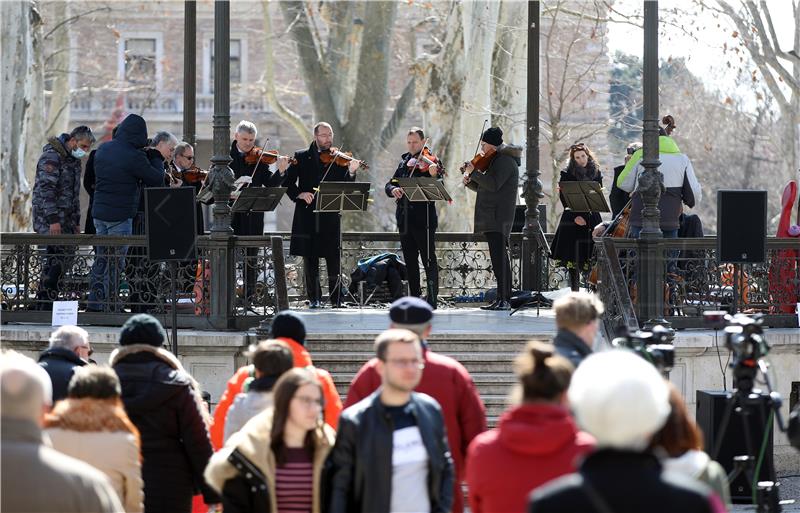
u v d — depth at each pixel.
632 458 10.84
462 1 69.56
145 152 37.81
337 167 41.94
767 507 23.06
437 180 38.41
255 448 17.73
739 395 22.50
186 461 20.77
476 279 52.28
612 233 39.34
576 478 10.76
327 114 84.31
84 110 115.06
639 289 35.00
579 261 42.34
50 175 38.22
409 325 19.53
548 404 14.33
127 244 35.44
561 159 82.00
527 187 46.91
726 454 28.30
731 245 32.66
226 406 21.52
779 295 36.34
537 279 46.28
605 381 11.52
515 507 14.13
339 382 32.78
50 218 38.16
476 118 69.88
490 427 31.61
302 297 48.97
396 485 17.08
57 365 22.23
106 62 115.94
